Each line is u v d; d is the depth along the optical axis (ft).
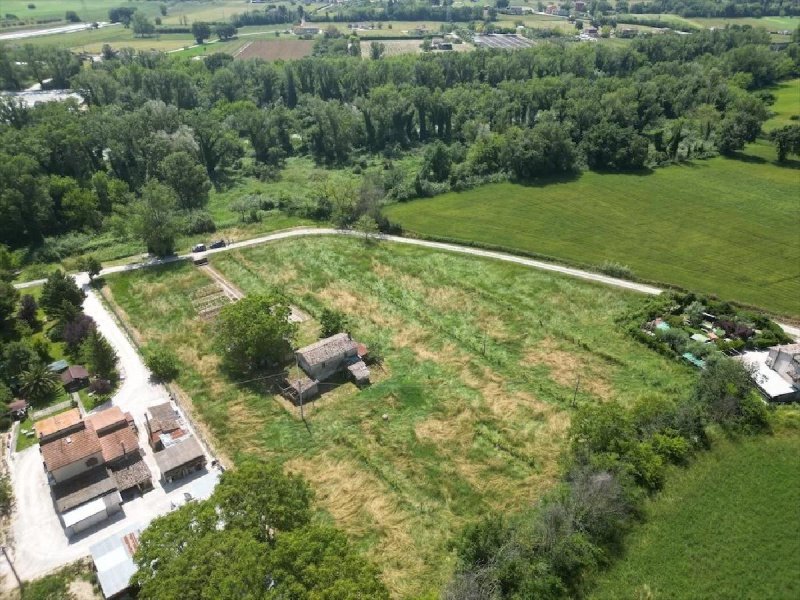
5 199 400.26
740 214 431.84
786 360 250.98
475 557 175.32
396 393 261.44
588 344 290.35
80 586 176.96
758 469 206.90
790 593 165.89
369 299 336.08
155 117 544.21
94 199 451.12
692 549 179.52
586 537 179.73
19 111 539.29
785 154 523.29
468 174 517.55
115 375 272.51
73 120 524.52
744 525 186.70
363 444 232.94
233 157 608.60
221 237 419.33
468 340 298.15
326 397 259.80
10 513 201.98
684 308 309.63
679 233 406.62
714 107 589.73
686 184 490.08
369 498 208.74
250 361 278.26
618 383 263.08
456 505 205.46
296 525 164.55
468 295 339.16
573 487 194.08
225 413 250.57
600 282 346.33
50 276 315.78
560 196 476.95
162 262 382.22
